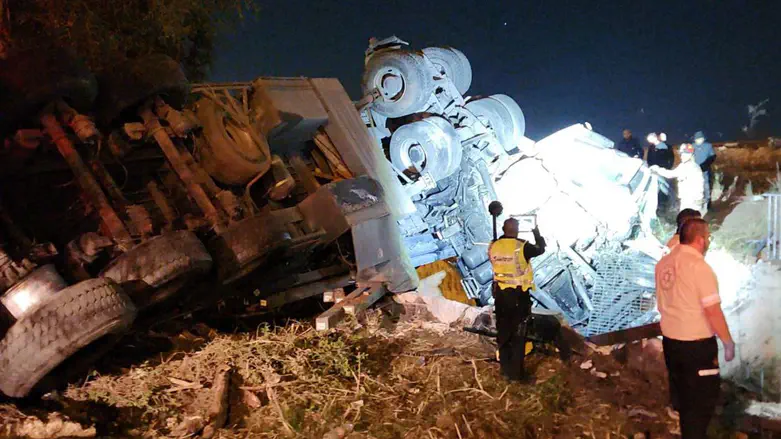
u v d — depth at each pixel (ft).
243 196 26.12
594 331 30.58
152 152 25.05
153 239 19.66
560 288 32.45
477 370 20.74
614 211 33.45
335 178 30.78
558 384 19.54
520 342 19.88
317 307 27.25
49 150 21.84
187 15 33.24
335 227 26.58
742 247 34.50
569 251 32.83
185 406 17.88
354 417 17.87
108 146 23.82
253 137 26.86
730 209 48.52
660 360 20.17
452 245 34.60
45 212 22.09
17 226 19.16
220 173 26.13
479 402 18.76
